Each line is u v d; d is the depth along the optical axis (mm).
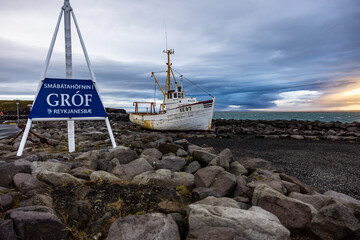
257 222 3141
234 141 18734
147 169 6590
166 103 27875
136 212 3871
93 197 4254
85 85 9023
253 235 3020
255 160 7914
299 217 3830
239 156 12078
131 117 35875
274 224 3156
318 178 8086
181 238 3361
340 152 13273
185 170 7379
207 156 7824
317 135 22500
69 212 3676
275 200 4105
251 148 14875
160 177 5691
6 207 3871
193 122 25016
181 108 24625
